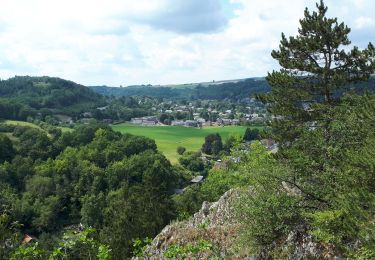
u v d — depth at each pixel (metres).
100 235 42.53
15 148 117.56
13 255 12.77
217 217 27.05
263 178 19.67
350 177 15.97
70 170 109.38
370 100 17.30
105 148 129.38
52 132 146.12
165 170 114.00
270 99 28.91
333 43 26.86
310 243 17.62
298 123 27.80
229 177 46.97
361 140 18.78
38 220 86.19
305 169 19.34
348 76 27.09
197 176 134.62
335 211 15.80
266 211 18.27
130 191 47.41
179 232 24.44
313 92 27.97
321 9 27.70
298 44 27.36
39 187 98.81
